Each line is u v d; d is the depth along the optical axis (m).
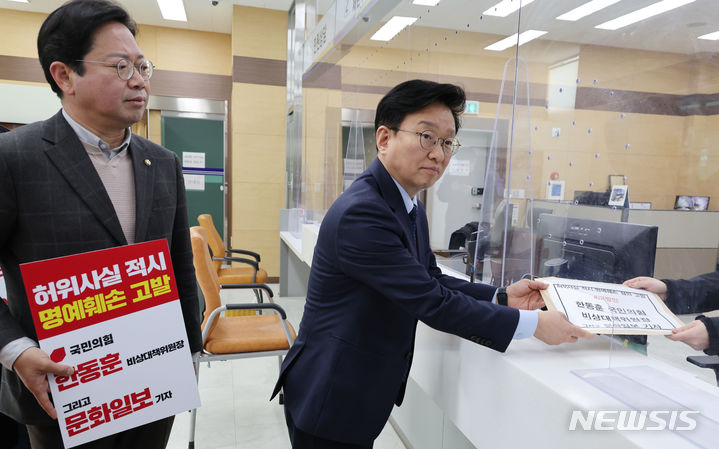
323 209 3.29
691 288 0.69
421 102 0.85
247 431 1.98
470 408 0.93
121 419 0.88
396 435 1.99
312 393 0.92
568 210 0.93
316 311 0.96
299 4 4.16
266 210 5.11
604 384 0.68
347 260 0.85
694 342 0.66
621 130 0.79
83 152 0.89
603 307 0.76
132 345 0.89
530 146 1.02
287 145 4.86
